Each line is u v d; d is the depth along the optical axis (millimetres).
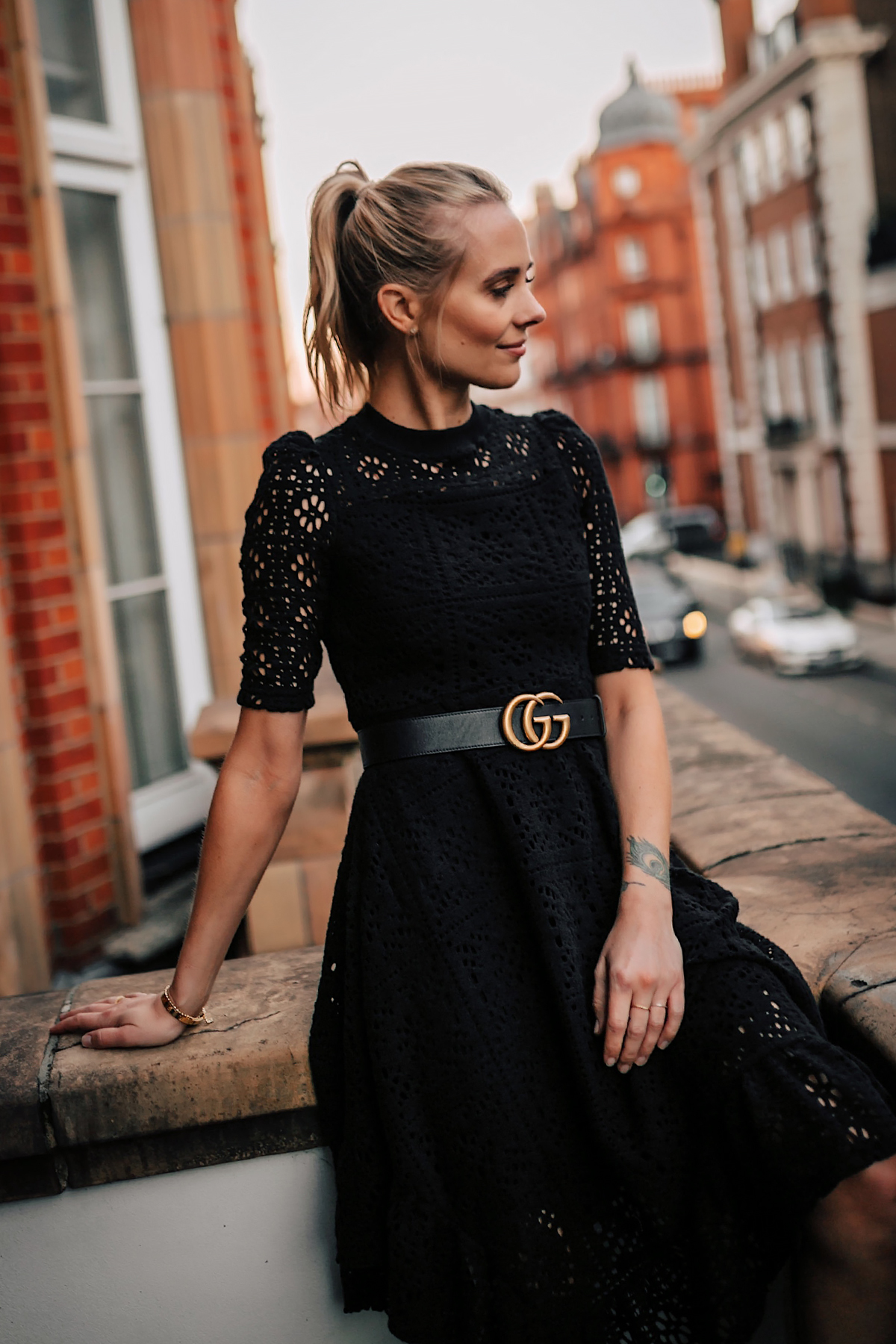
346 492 1244
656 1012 1161
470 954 1211
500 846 1235
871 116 28234
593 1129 1172
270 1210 1354
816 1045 1152
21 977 2723
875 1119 1106
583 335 56656
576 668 1293
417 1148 1187
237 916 1302
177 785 3703
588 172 53000
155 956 3113
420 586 1226
